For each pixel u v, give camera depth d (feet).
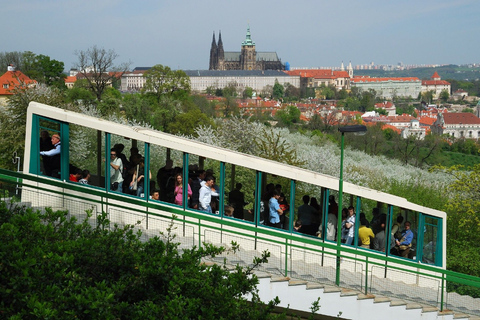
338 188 64.03
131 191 60.85
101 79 365.61
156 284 34.96
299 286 54.80
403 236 69.15
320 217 63.46
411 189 161.58
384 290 61.21
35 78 481.87
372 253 62.18
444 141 488.44
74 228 37.83
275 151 147.02
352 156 279.49
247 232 61.11
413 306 59.77
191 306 32.30
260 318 35.24
